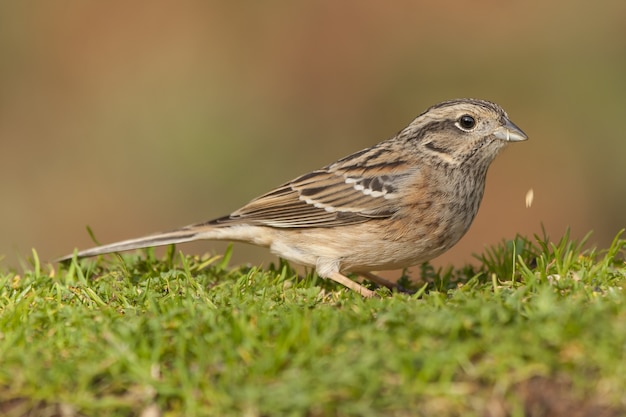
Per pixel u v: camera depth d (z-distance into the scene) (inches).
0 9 905.5
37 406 304.0
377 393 293.6
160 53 911.7
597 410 290.5
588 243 824.3
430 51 904.3
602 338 300.2
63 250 832.3
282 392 291.7
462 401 291.6
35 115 896.9
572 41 878.4
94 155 877.2
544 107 871.7
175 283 415.2
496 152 468.8
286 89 903.1
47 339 336.5
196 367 312.2
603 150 847.7
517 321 317.4
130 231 841.5
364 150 485.4
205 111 884.6
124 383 306.0
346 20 914.7
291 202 469.1
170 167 868.0
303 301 381.7
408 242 459.5
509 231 825.5
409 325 318.3
